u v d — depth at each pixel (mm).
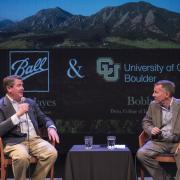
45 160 4809
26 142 4875
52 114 6711
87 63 6691
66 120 6719
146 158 4953
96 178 4641
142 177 5055
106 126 6723
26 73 6672
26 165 4641
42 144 4891
